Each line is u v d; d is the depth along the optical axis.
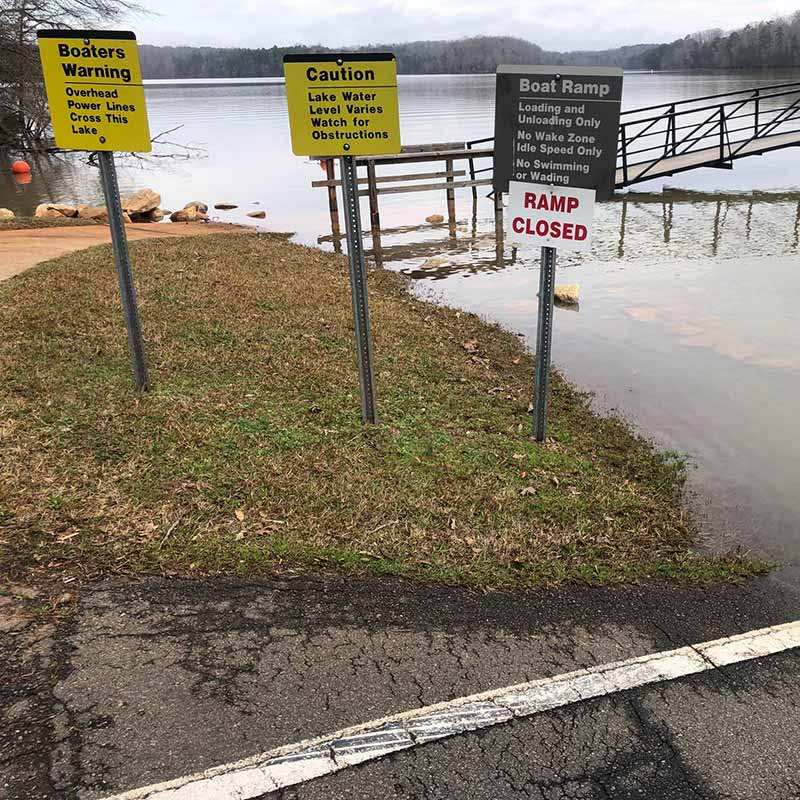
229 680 2.76
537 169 4.42
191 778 2.36
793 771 2.50
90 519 3.66
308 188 23.30
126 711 2.59
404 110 58.94
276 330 7.06
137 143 4.59
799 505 4.82
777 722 2.69
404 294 10.26
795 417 6.25
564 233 4.51
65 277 8.27
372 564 3.52
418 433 5.14
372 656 2.93
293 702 2.68
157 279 8.55
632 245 13.57
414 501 4.13
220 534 3.65
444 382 6.39
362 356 4.97
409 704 2.71
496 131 4.46
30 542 3.44
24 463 4.12
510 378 6.89
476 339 8.12
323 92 4.29
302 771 2.41
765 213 16.31
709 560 3.93
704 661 3.00
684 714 2.71
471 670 2.89
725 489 5.00
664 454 5.48
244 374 5.87
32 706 2.58
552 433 5.58
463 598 3.33
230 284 8.73
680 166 19.00
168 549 3.49
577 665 2.95
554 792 2.39
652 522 4.31
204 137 42.50
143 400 5.09
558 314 9.41
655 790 2.42
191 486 4.06
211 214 18.36
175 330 6.68
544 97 4.22
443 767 2.46
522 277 11.60
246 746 2.49
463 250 14.05
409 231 16.23
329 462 4.51
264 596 3.24
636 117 39.50
